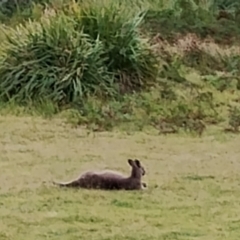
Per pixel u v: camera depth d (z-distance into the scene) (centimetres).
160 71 3328
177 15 3819
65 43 3178
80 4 3444
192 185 1911
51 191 1800
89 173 1845
